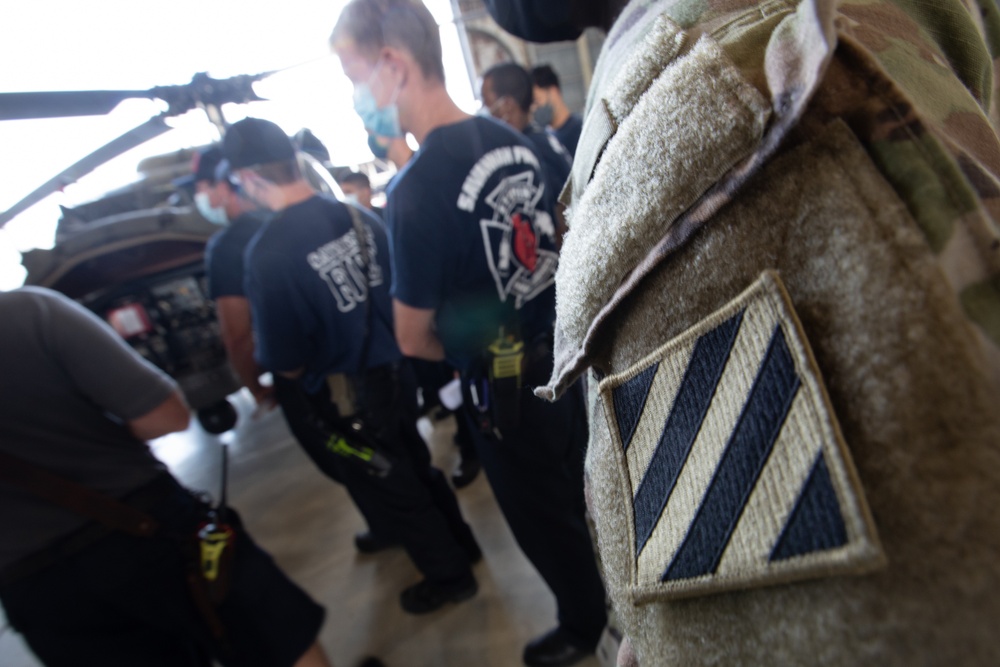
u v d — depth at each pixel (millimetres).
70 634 885
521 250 1036
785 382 171
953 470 137
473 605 1611
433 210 942
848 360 158
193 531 959
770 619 172
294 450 2932
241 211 1638
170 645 1001
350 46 937
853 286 158
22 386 798
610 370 269
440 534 1569
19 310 805
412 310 1008
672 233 213
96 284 2568
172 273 2680
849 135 170
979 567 130
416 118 990
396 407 1446
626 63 278
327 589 1831
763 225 185
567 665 1327
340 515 2244
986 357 144
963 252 154
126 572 889
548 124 2557
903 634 138
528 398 1072
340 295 1294
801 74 171
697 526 198
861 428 152
